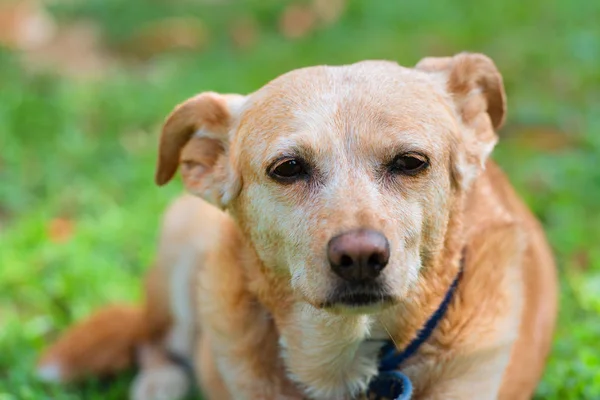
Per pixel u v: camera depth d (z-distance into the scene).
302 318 3.50
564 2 11.65
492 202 3.78
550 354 4.51
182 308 4.86
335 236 2.96
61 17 13.31
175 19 12.66
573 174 6.62
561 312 4.99
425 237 3.29
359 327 3.43
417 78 3.47
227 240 3.78
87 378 4.88
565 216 6.05
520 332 3.81
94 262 5.89
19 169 7.49
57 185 7.21
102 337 4.96
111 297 5.66
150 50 11.78
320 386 3.62
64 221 6.70
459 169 3.42
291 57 10.64
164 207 6.70
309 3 12.55
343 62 10.23
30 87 9.65
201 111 3.71
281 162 3.23
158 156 3.84
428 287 3.39
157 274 4.97
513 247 3.67
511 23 11.09
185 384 4.98
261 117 3.38
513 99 8.37
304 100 3.29
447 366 3.47
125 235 6.31
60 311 5.56
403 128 3.19
